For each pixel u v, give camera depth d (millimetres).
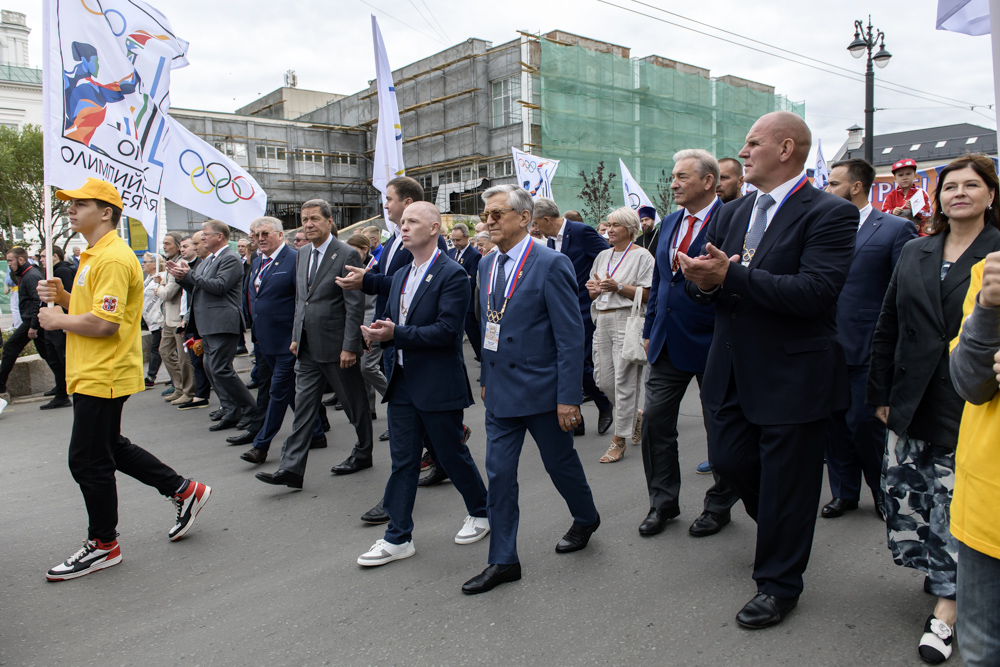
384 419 7023
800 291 2604
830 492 4441
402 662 2650
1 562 3709
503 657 2650
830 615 2867
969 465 1757
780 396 2764
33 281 8016
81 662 2740
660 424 3809
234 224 6922
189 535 4027
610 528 3896
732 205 3176
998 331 1619
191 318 6547
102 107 4254
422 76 41094
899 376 2822
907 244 2941
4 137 29344
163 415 7387
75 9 4047
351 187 46375
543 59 33562
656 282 3990
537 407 3254
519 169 10883
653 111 36562
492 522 3287
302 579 3414
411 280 3711
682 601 3029
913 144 59062
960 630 1821
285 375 5305
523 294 3266
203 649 2803
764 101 41656
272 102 55469
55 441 6375
